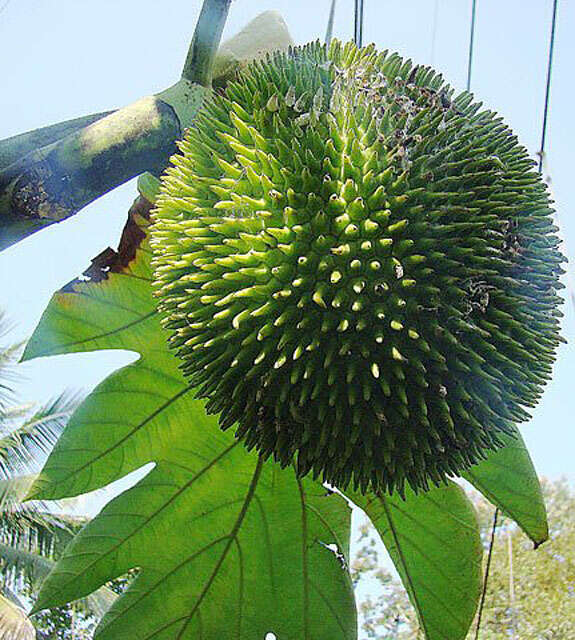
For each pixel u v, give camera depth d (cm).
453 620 32
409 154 23
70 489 30
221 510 32
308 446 24
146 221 28
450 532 32
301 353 23
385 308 22
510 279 23
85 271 29
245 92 25
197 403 31
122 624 30
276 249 23
